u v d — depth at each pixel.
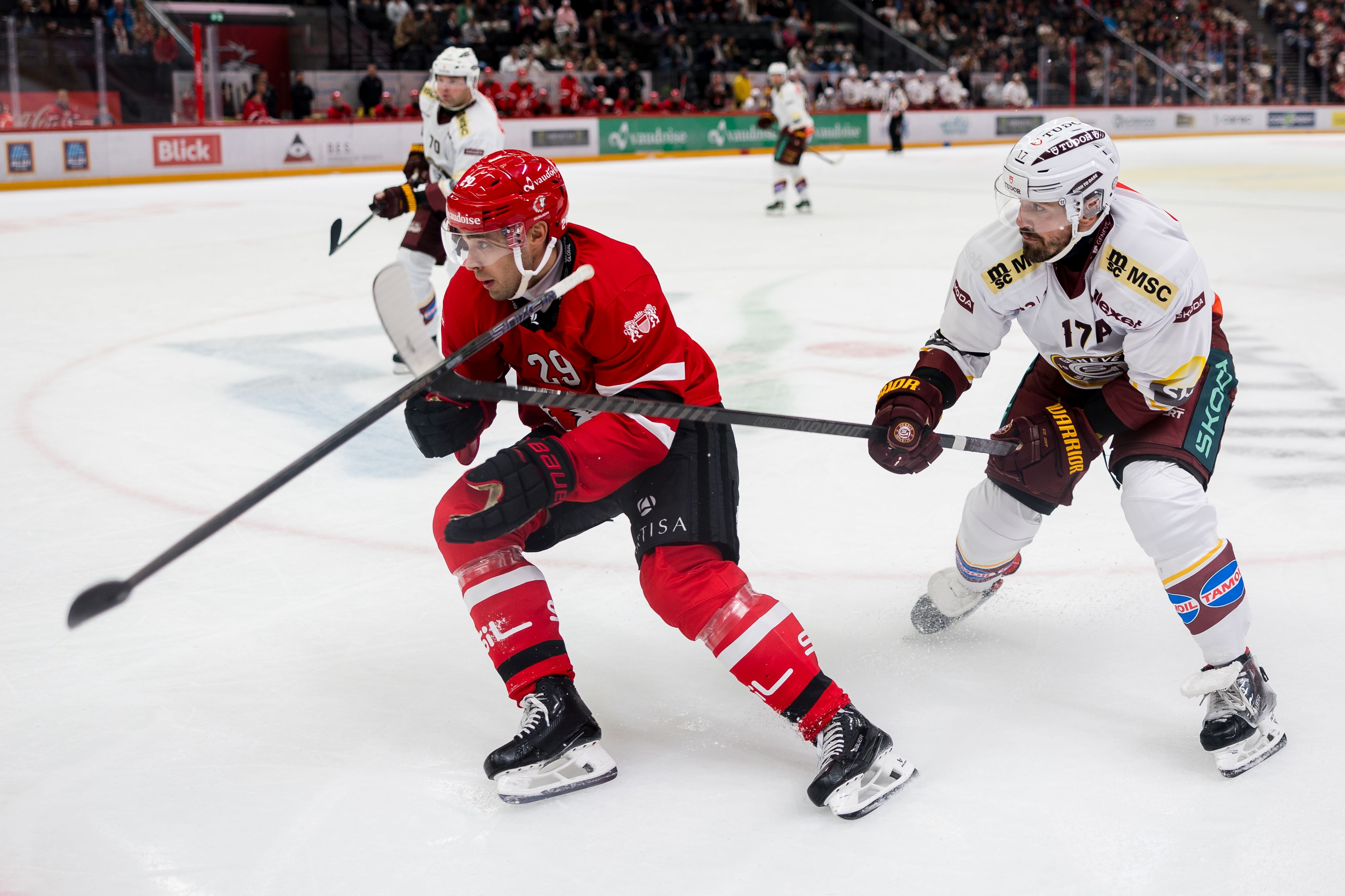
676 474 2.04
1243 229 10.41
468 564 2.10
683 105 22.25
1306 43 31.34
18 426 4.55
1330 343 5.68
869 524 3.47
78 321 6.71
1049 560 3.15
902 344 5.96
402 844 1.94
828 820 1.99
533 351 2.06
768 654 1.99
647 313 1.97
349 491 3.80
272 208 13.02
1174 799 2.02
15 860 1.89
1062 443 2.25
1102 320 2.12
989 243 2.18
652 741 2.26
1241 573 2.99
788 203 13.33
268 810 2.04
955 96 25.66
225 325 6.62
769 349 5.88
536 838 1.95
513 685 2.10
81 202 13.73
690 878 1.83
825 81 24.73
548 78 21.25
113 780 2.13
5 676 2.55
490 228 1.88
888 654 2.61
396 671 2.57
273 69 20.95
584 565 3.17
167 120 17.23
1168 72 28.88
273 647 2.69
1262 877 1.80
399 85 20.20
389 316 1.81
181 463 4.09
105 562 3.21
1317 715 2.29
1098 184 1.95
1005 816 1.98
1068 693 2.42
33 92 15.95
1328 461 3.93
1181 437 2.17
